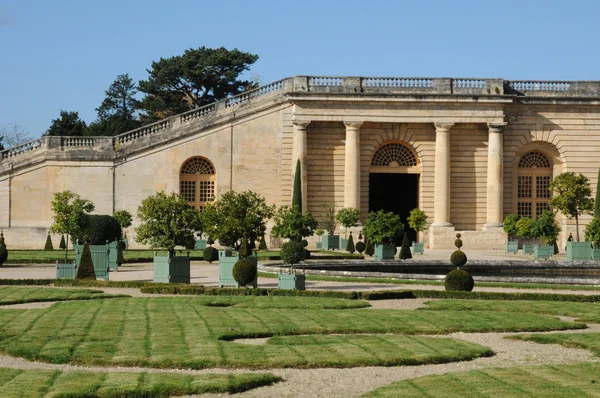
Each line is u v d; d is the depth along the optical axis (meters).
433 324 30.19
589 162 85.12
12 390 20.28
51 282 43.94
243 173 83.50
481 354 25.17
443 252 77.75
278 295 39.47
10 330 27.50
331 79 83.56
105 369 22.95
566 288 45.50
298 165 82.00
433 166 84.81
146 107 125.81
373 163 85.31
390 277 49.44
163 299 36.56
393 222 65.81
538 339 27.84
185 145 83.06
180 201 45.59
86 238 45.41
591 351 26.14
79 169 81.75
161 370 22.89
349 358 24.03
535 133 85.00
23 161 81.06
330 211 82.00
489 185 83.88
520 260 63.25
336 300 37.19
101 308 32.84
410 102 83.06
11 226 80.56
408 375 22.77
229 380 21.41
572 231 84.56
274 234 65.25
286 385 21.58
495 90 83.56
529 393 20.47
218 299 36.66
